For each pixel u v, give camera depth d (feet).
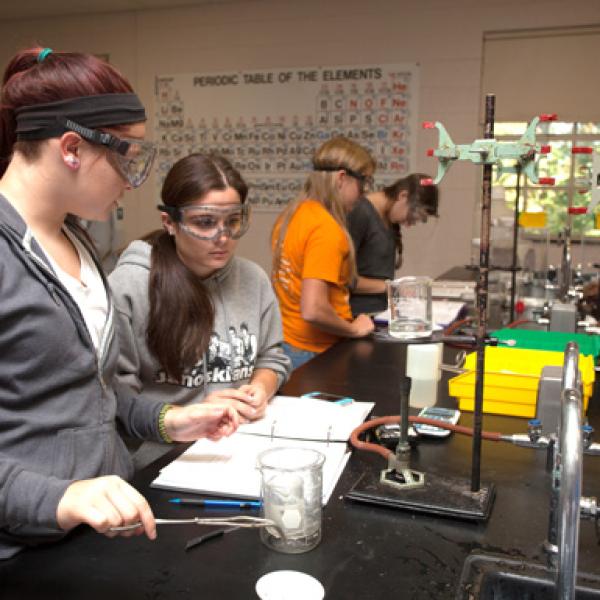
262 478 3.11
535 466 4.02
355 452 4.21
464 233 16.98
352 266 7.86
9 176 3.20
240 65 18.20
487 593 2.88
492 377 4.95
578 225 10.11
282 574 2.79
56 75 2.99
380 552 3.01
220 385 5.30
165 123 19.06
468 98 16.56
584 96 15.99
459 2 16.25
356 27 17.11
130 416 4.23
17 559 2.97
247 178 18.56
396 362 6.68
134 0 17.98
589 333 7.35
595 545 3.08
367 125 17.38
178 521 3.07
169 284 4.90
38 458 3.14
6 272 2.93
